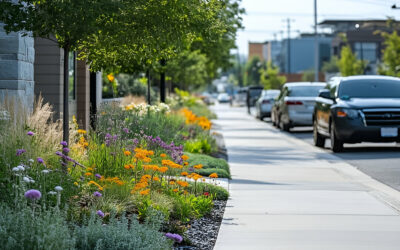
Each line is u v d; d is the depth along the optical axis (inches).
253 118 1844.2
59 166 389.7
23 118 410.6
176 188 418.6
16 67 470.0
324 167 622.5
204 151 727.1
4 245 235.1
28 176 328.8
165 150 557.3
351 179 537.6
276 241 311.7
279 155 741.3
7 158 344.2
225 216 374.0
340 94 792.9
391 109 741.9
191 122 924.6
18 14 372.8
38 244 232.5
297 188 482.6
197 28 393.7
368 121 741.9
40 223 248.2
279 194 453.4
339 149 768.9
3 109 407.5
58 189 281.3
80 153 457.7
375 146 839.1
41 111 433.4
